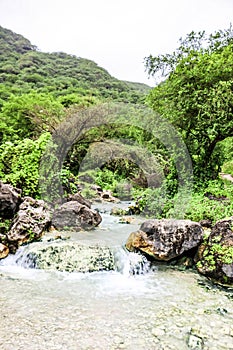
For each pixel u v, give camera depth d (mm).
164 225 5934
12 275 5133
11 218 6848
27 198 7305
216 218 6855
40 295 4383
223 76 8875
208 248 5379
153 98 10578
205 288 4805
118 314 3898
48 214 7445
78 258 5648
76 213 8062
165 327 3602
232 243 5098
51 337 3320
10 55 55000
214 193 8742
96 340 3297
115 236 7410
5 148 8805
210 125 9320
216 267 5008
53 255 5652
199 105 8906
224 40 9961
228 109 8773
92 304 4164
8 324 3545
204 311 4016
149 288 4789
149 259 5875
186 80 9320
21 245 5984
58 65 52938
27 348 3107
